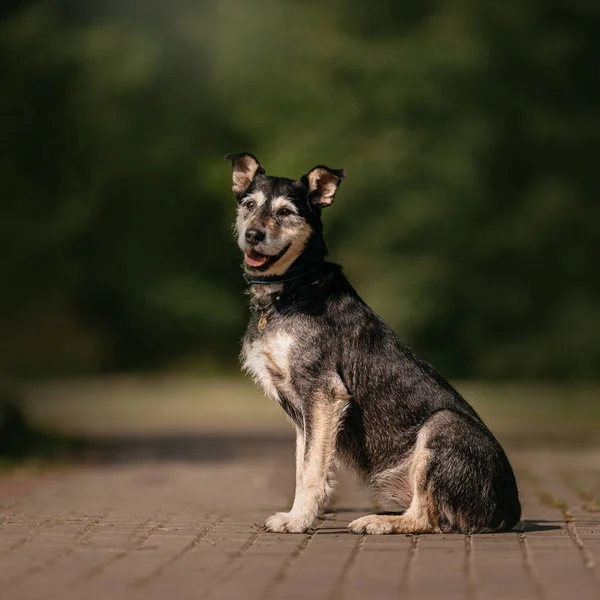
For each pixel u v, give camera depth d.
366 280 34.94
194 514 9.84
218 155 40.84
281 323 8.41
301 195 8.59
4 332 21.09
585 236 35.66
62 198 19.86
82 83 21.22
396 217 34.16
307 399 8.30
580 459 16.88
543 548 7.51
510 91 34.81
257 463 16.16
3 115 18.78
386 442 8.34
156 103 37.03
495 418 26.20
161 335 46.34
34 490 12.05
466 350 37.44
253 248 8.37
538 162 35.78
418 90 33.94
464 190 34.12
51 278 20.27
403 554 7.27
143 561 7.08
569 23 35.16
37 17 19.77
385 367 8.38
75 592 6.13
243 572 6.69
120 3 33.81
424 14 35.84
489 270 35.91
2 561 7.08
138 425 24.31
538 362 36.50
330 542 7.81
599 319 36.34
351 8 35.88
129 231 38.16
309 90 35.19
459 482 8.10
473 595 6.00
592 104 35.69
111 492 11.93
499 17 34.31
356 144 34.56
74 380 43.12
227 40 36.72
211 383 42.38
